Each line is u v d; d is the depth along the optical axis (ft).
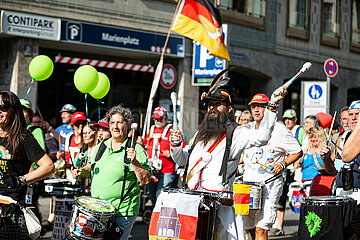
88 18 82.89
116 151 31.12
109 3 85.40
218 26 62.44
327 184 40.68
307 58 123.44
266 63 112.16
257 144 28.53
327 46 129.70
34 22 76.79
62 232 39.09
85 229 28.30
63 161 49.57
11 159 27.32
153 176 54.85
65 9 80.28
